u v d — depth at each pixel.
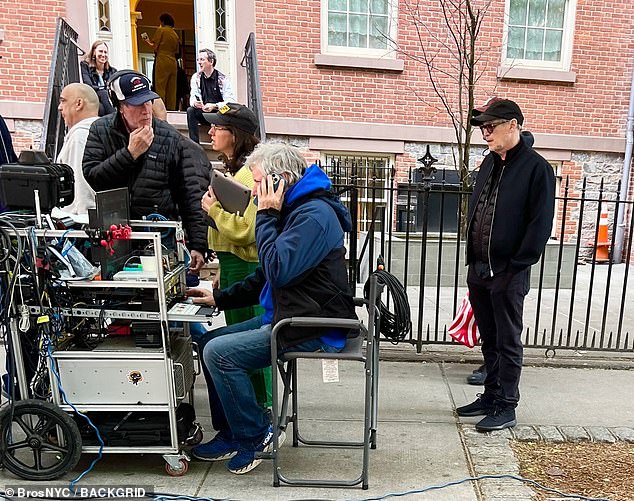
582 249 8.25
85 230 2.24
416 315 5.20
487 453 2.73
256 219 2.30
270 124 7.36
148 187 2.89
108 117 2.93
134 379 2.35
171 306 2.43
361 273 3.50
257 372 2.80
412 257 6.26
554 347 4.14
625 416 3.21
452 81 7.60
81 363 2.33
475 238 3.03
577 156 8.07
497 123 2.74
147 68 9.94
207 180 3.10
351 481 2.43
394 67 7.43
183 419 2.53
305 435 2.91
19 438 2.74
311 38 7.29
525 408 3.29
